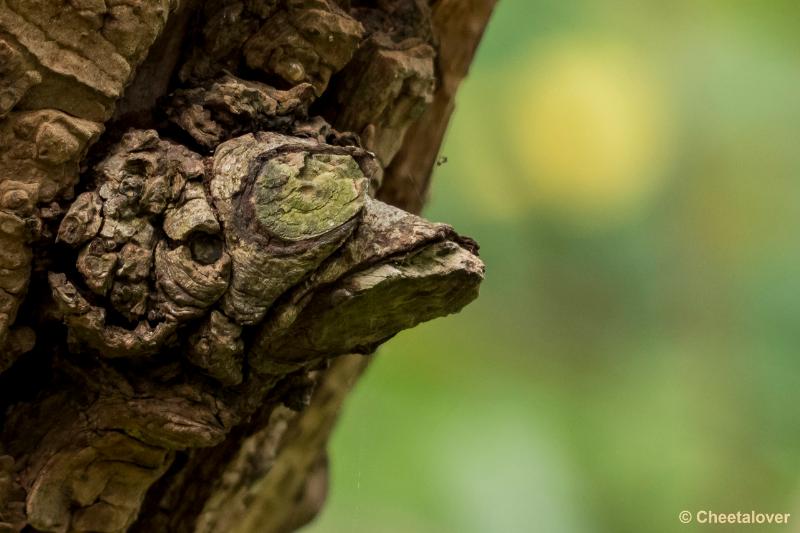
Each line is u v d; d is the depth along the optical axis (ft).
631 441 4.70
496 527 4.37
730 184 4.80
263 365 2.40
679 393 4.78
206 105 2.39
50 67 2.32
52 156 2.33
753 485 4.58
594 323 4.90
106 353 2.37
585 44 4.84
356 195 2.31
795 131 4.79
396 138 2.57
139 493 2.48
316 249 2.30
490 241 4.89
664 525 4.52
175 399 2.41
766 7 4.83
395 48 2.52
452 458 4.52
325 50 2.44
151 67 2.41
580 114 4.80
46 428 2.45
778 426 4.67
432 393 4.75
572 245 4.90
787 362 4.72
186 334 2.36
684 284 4.86
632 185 4.83
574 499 4.49
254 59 2.44
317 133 2.41
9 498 2.44
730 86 4.82
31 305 2.40
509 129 4.84
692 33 4.83
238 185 2.32
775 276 4.78
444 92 2.67
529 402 4.76
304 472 2.88
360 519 4.42
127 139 2.36
